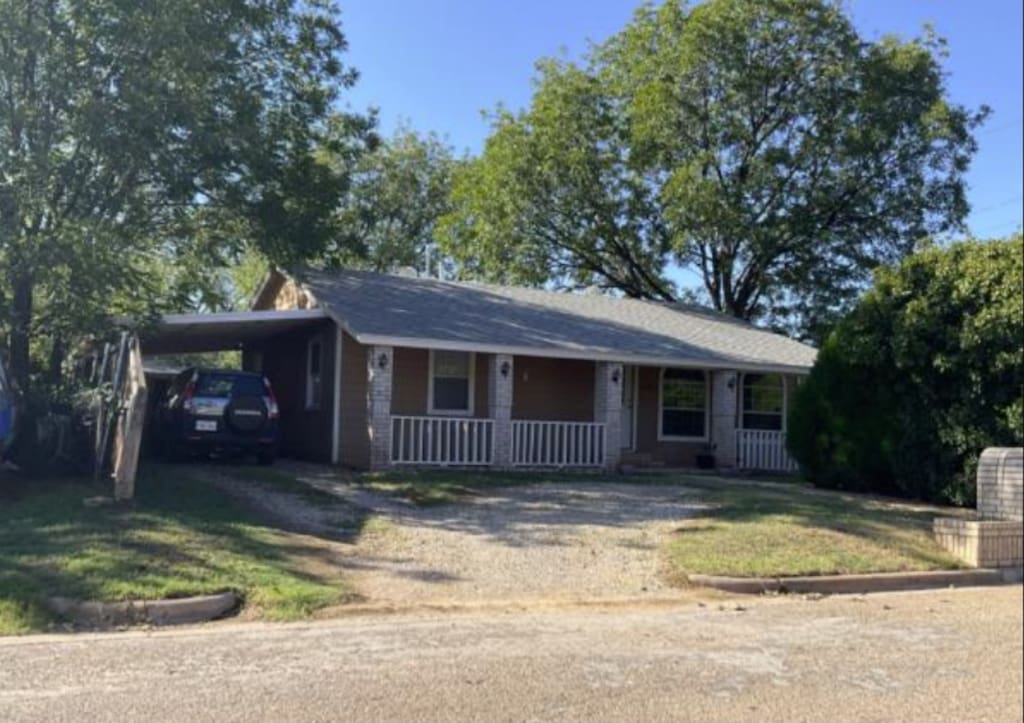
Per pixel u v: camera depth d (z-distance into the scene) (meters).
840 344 17.45
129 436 12.42
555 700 6.04
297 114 19.61
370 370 17.91
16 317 15.46
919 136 29.88
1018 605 9.44
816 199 30.30
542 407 20.83
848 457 17.23
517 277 32.84
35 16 15.59
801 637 7.88
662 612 8.83
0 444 13.39
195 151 17.08
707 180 29.58
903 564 11.00
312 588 8.98
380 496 14.38
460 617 8.41
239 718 5.59
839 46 29.66
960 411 15.65
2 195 14.94
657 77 30.66
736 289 32.72
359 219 28.45
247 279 33.78
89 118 15.33
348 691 6.13
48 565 9.00
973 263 15.70
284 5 18.91
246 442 17.02
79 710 5.68
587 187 31.36
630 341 20.97
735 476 20.48
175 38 15.71
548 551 11.14
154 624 8.05
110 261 14.91
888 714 5.90
